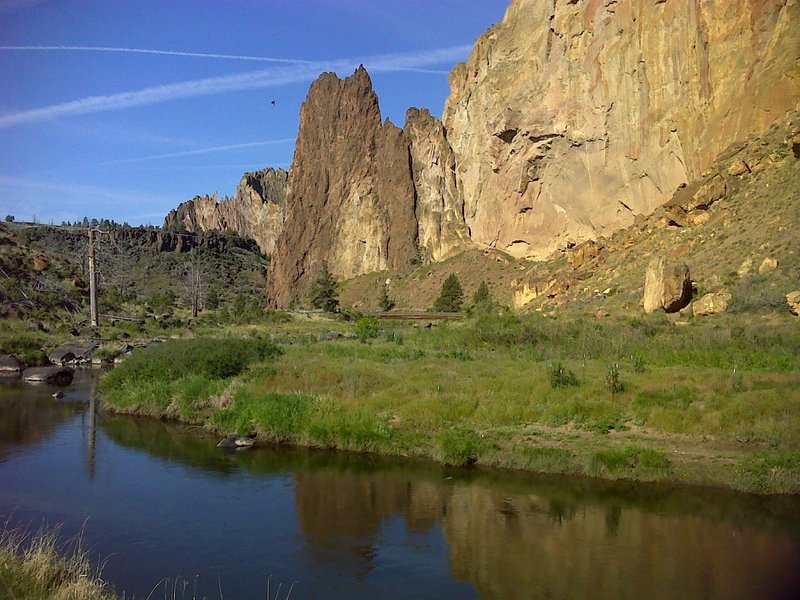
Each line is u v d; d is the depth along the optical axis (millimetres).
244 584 10938
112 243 107188
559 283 58688
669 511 14055
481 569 11469
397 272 117500
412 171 126750
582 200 78500
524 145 88312
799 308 32344
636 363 25344
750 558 11727
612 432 18453
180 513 14203
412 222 122375
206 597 10453
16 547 10516
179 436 21109
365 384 24375
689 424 18141
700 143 60125
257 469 17391
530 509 14312
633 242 58656
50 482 16359
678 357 27641
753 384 21328
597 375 24188
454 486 15828
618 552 12070
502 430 18922
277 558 11961
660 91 65562
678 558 11781
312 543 12625
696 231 49844
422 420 19906
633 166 69562
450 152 117438
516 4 95375
